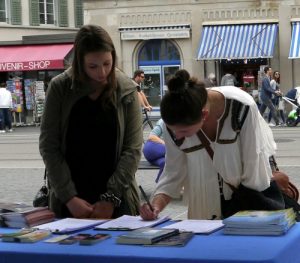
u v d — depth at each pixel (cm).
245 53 2806
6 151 1766
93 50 413
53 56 3028
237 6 2908
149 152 905
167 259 282
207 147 394
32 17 3794
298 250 310
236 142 389
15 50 3144
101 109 438
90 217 434
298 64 2886
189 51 2991
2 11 3712
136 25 3030
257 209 394
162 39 3022
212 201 403
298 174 1134
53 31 3891
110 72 429
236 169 393
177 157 407
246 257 275
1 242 329
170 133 400
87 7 3097
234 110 383
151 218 382
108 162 447
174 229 334
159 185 414
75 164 446
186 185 418
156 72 3044
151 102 3033
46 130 441
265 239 305
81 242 315
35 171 1315
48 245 317
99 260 293
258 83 2741
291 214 339
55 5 3888
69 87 436
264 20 2892
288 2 2859
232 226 322
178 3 2970
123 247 305
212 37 2906
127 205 447
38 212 396
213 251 287
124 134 447
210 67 2964
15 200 980
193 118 350
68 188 436
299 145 1619
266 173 397
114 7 3059
